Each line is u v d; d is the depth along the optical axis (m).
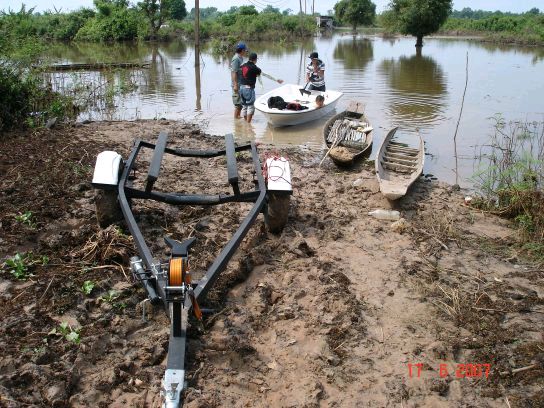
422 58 32.81
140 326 4.36
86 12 46.59
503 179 8.38
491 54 36.59
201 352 4.04
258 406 3.63
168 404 3.25
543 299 5.20
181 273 3.48
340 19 71.94
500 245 6.54
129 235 5.78
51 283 4.75
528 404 3.81
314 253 5.95
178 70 23.88
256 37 51.91
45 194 6.93
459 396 3.89
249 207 6.98
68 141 9.84
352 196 7.94
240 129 12.56
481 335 4.60
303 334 4.45
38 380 3.61
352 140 10.62
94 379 3.74
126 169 6.04
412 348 4.38
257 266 5.49
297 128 12.70
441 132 12.60
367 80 21.48
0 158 8.35
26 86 11.89
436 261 6.00
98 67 21.52
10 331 4.09
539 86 19.88
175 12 70.25
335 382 3.93
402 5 44.88
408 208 7.64
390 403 3.77
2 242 5.55
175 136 11.06
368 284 5.37
